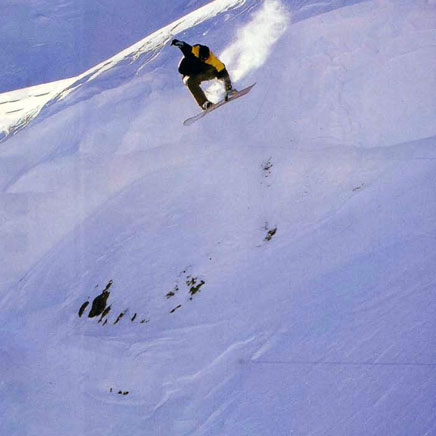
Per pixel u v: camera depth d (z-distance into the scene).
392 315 3.56
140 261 5.24
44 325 5.40
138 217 5.77
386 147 5.03
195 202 5.51
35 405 4.55
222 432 3.50
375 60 5.83
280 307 4.07
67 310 5.40
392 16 6.25
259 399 3.55
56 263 6.04
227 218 5.15
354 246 4.20
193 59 6.03
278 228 4.76
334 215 4.56
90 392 4.39
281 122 5.85
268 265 4.47
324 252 4.29
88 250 5.88
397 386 3.16
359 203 4.53
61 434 4.15
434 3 6.24
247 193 5.26
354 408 3.18
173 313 4.57
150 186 6.09
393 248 4.01
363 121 5.38
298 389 3.45
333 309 3.82
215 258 4.83
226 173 5.62
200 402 3.78
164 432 3.74
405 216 4.20
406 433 2.93
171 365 4.16
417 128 5.06
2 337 5.50
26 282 6.07
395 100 5.36
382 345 3.42
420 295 3.59
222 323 4.22
